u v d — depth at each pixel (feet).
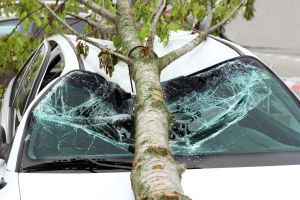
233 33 47.29
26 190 10.73
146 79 12.26
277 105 13.82
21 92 17.26
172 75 15.46
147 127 10.05
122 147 12.11
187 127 13.05
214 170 11.40
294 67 37.47
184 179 11.05
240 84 14.60
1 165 12.04
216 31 20.44
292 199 10.66
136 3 18.26
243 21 50.78
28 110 12.92
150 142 9.50
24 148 11.84
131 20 16.15
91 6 17.71
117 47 16.40
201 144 12.37
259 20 53.52
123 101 13.96
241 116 13.47
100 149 11.98
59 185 10.87
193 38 17.44
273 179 11.25
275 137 12.84
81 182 10.95
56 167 11.38
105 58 13.76
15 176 11.16
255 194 10.74
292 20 53.72
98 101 13.57
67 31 23.04
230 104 13.92
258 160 11.88
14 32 21.27
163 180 8.21
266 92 14.23
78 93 13.66
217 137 12.66
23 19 20.59
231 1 20.20
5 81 26.04
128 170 11.34
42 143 12.01
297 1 63.36
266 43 44.83
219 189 10.82
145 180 8.38
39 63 16.53
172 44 17.28
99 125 12.82
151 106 10.83
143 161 8.93
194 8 19.25
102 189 10.77
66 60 14.90
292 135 12.97
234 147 12.32
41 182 10.96
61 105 13.20
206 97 14.29
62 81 13.91
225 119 13.35
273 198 10.68
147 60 13.21
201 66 15.55
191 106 13.93
